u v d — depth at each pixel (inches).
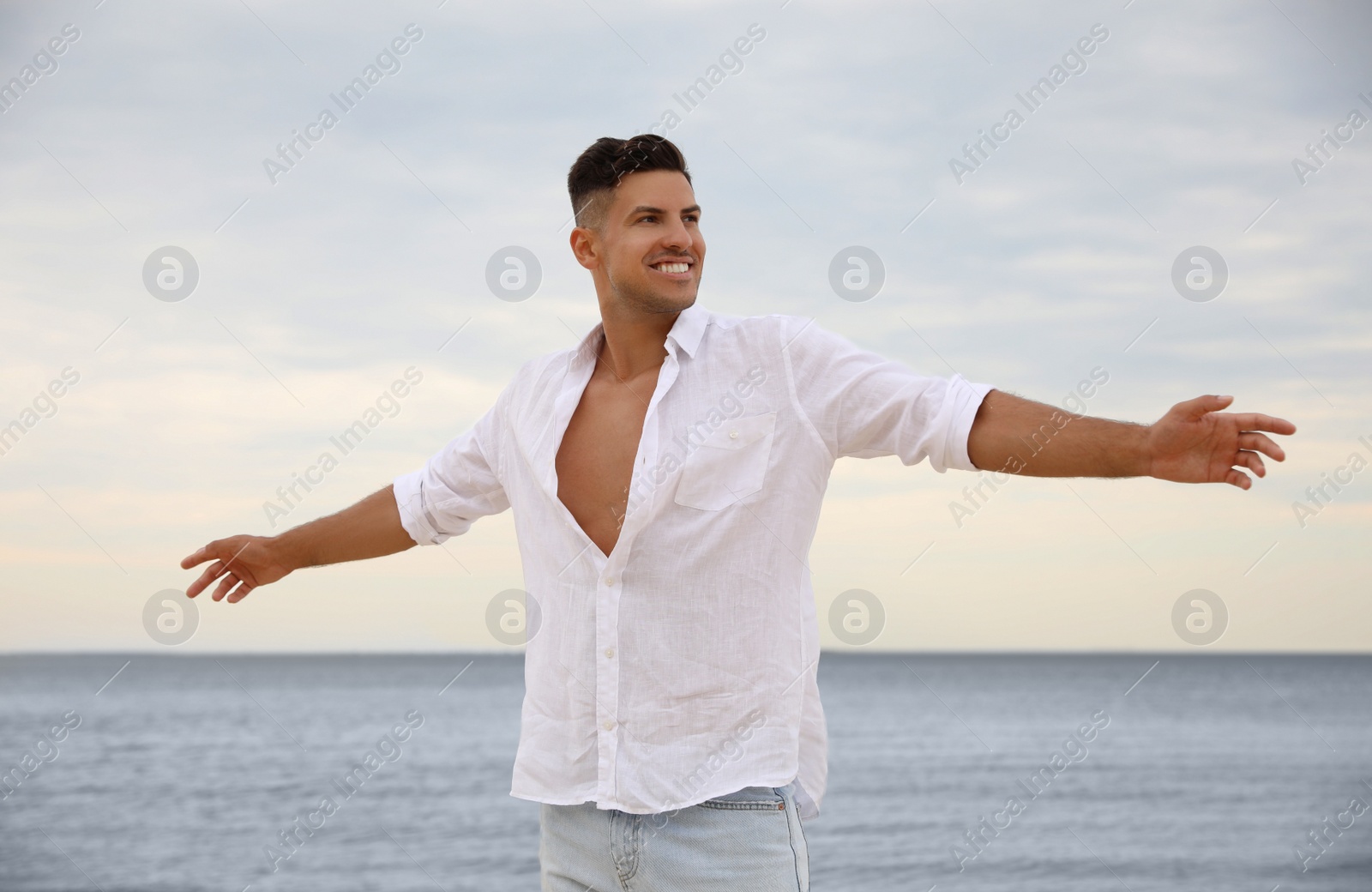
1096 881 631.2
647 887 79.0
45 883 622.5
